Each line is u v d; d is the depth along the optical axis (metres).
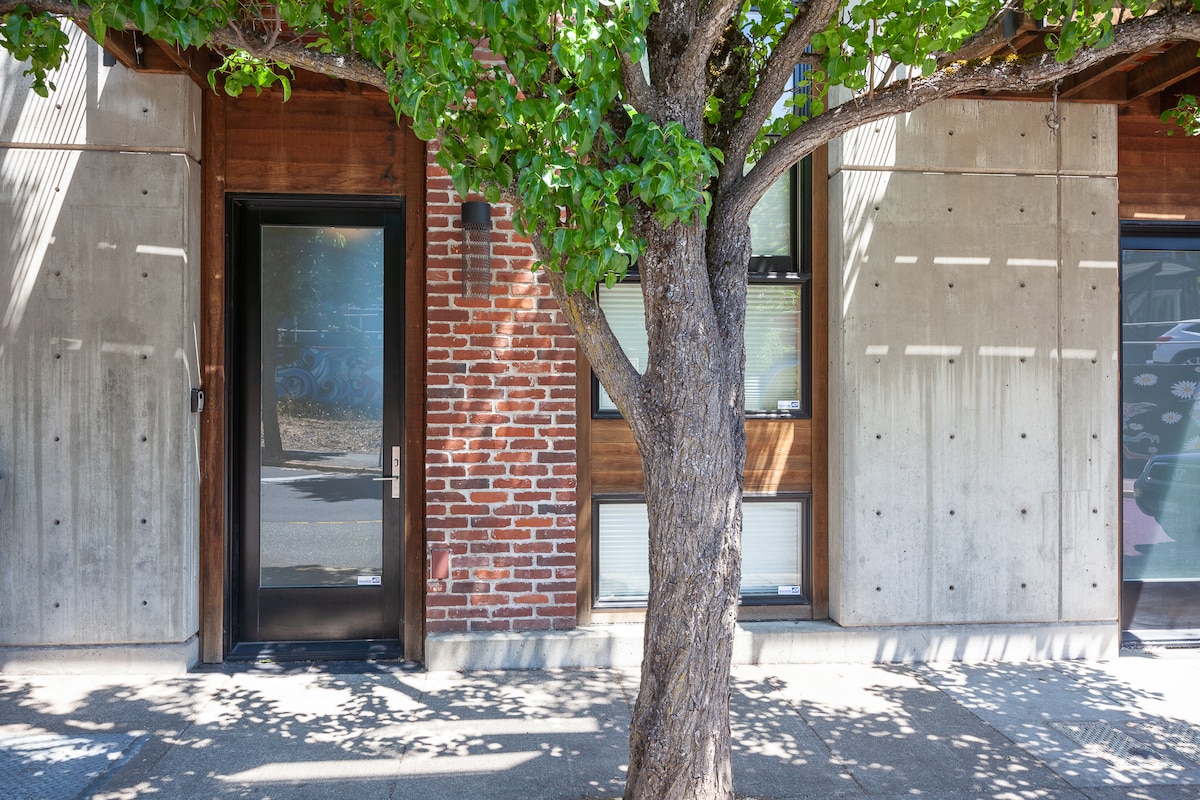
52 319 4.75
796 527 5.48
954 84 3.15
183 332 4.83
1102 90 5.29
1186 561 5.56
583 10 2.30
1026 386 5.31
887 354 5.22
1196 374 5.56
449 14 2.29
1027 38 4.30
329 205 5.21
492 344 5.02
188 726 4.12
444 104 2.37
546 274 3.06
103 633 4.79
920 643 5.21
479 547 5.02
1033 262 5.32
